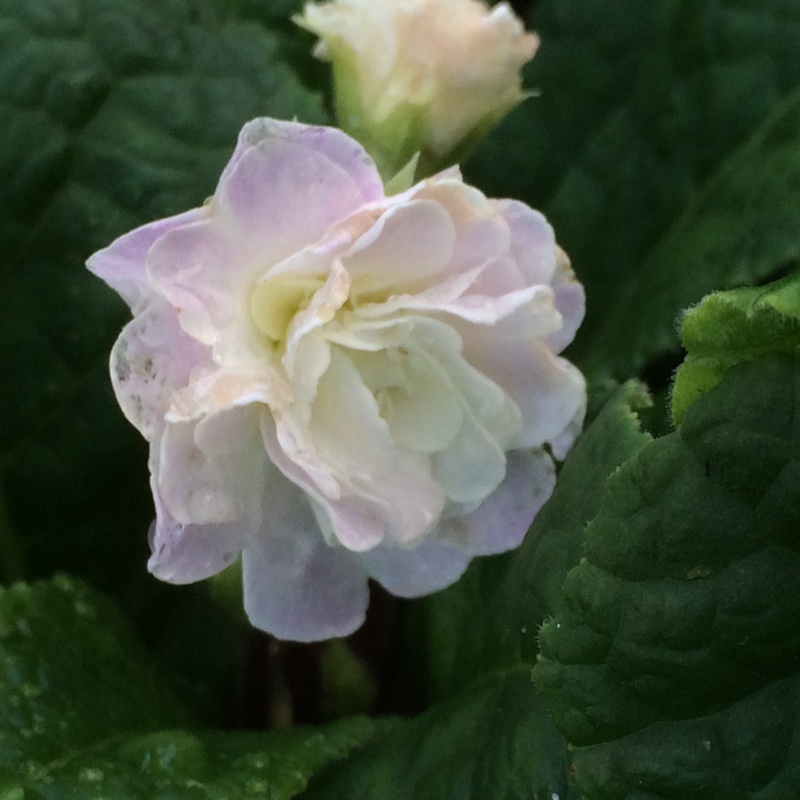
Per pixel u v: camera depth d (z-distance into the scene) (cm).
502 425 17
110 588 21
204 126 20
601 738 16
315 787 18
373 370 17
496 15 18
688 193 22
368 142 18
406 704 20
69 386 20
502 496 17
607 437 18
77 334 20
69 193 20
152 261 16
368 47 18
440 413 17
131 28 20
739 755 15
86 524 21
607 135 22
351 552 17
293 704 20
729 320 15
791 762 15
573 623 16
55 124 20
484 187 22
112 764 18
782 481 15
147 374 16
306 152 16
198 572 17
